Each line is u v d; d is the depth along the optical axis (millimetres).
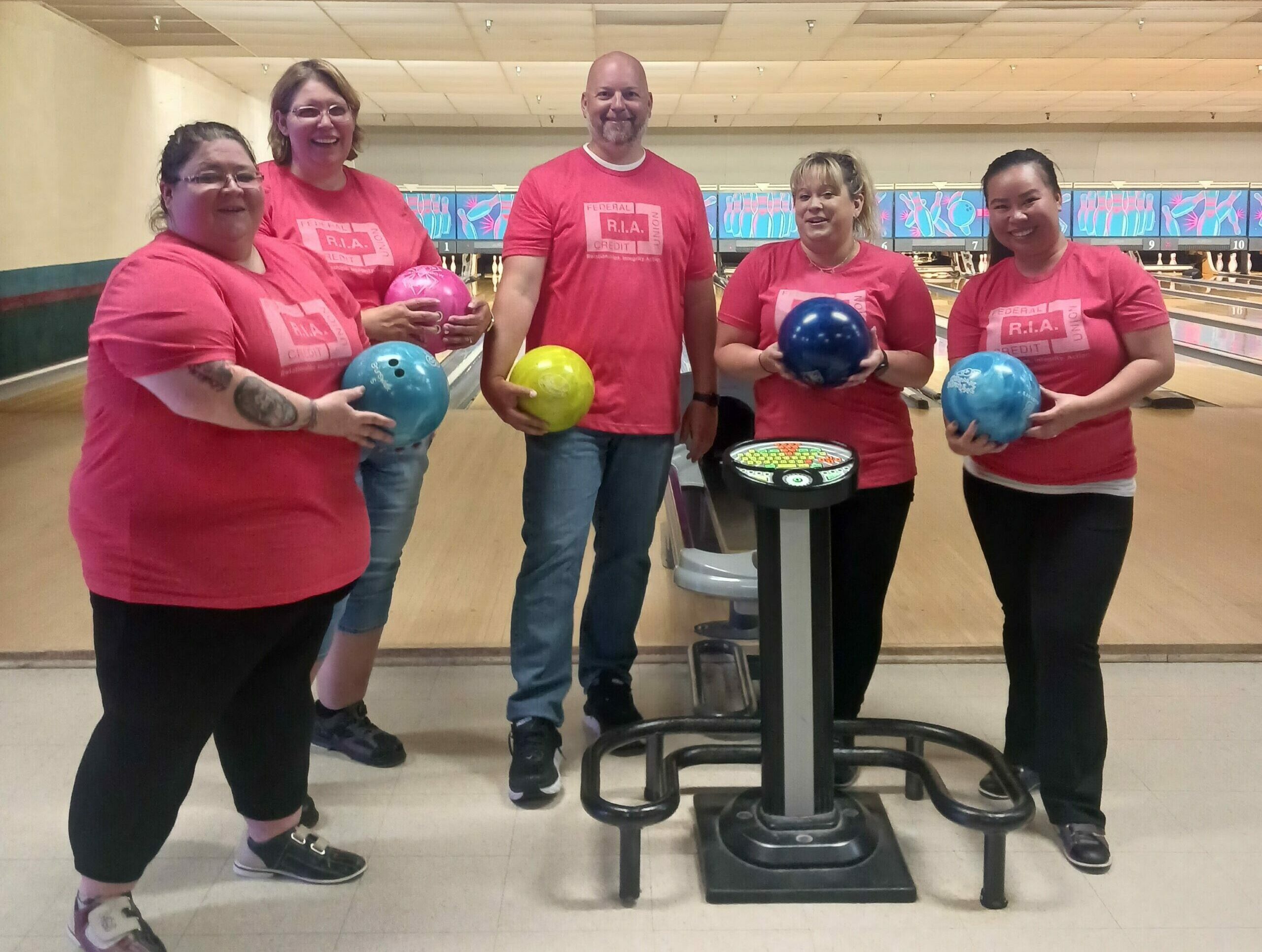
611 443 1927
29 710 2127
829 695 1566
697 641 2498
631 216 1834
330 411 1296
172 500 1227
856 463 1512
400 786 1888
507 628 2598
